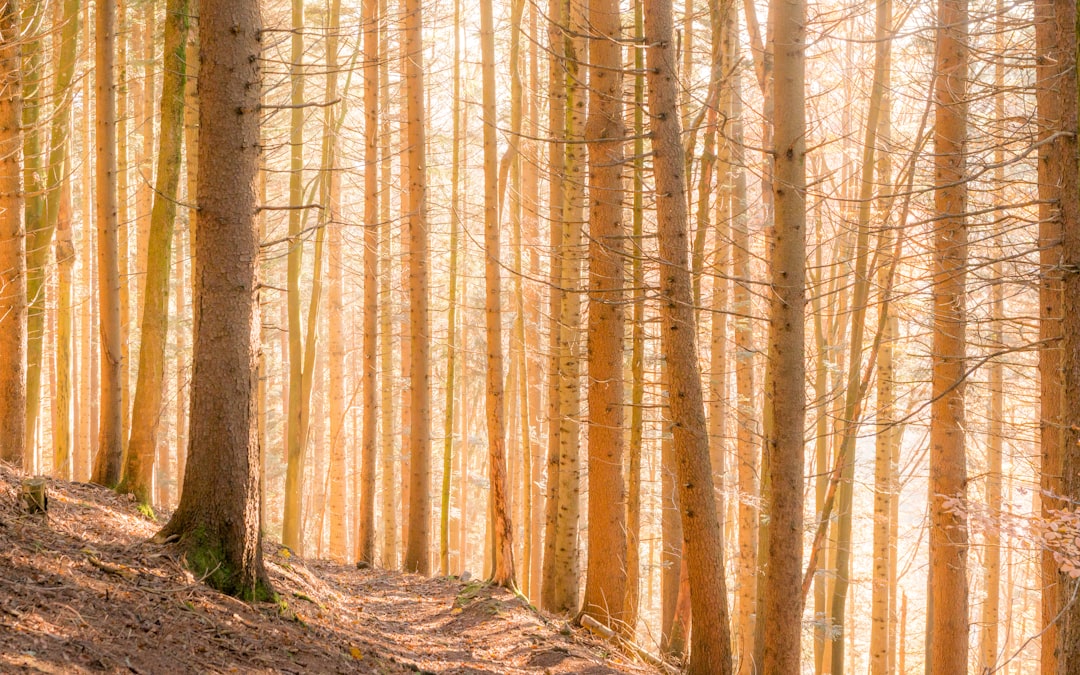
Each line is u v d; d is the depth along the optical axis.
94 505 7.61
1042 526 7.11
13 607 4.48
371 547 15.09
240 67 6.14
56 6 14.04
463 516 25.23
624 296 10.05
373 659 6.63
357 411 34.91
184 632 5.14
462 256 24.98
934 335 10.41
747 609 12.10
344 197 28.83
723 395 13.26
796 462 7.86
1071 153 7.79
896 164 13.92
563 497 11.14
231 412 6.25
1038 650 24.52
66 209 15.02
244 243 6.22
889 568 18.42
